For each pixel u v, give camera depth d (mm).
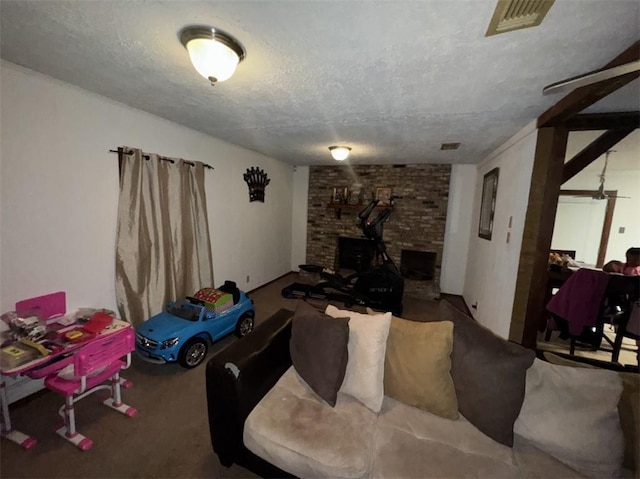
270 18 1169
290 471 1219
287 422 1312
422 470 1113
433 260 4824
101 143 2195
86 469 1457
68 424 1647
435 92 1848
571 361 1394
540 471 1124
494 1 1021
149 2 1104
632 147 3256
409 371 1456
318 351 1514
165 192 2697
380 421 1354
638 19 1088
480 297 3590
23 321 1683
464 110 2154
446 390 1396
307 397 1481
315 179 5414
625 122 2072
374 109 2195
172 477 1434
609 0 992
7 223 1739
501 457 1180
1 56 1591
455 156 3953
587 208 5152
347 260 5520
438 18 1124
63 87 1932
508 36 1229
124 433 1687
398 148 3553
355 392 1455
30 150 1806
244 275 4188
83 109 2059
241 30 1259
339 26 1203
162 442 1634
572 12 1061
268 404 1425
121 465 1485
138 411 1868
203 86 1891
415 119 2404
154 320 2410
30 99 1777
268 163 4562
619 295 2469
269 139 3354
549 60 1418
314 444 1201
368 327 1536
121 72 1740
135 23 1249
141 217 2479
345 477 1117
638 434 1122
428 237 4762
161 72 1723
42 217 1896
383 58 1447
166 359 2180
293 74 1656
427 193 4727
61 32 1335
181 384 2152
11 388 1833
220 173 3506
